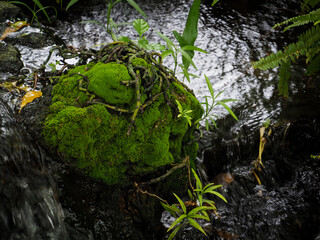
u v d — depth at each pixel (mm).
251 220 1008
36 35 1246
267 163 1133
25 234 737
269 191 1088
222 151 1077
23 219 744
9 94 988
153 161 878
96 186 888
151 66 896
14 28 1263
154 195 903
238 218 1008
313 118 1158
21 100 967
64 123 825
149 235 932
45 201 800
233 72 1257
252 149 1123
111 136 854
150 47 963
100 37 1322
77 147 829
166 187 943
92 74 879
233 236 971
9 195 738
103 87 857
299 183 1112
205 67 1263
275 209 1040
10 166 767
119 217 902
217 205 1033
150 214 935
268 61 1099
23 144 820
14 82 1036
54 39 1274
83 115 827
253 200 1060
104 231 877
